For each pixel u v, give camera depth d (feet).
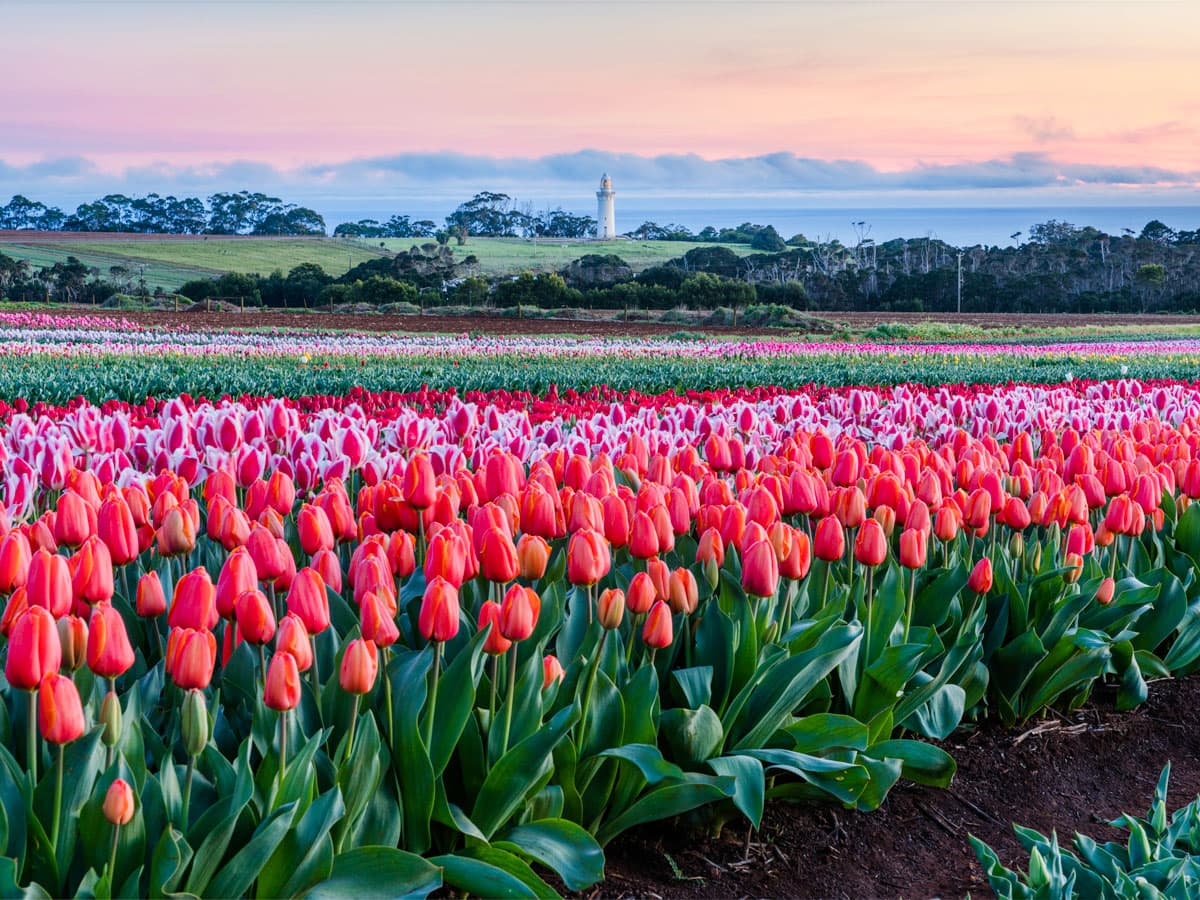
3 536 11.48
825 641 11.62
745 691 11.43
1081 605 14.70
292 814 8.12
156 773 9.23
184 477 16.42
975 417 27.68
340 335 160.15
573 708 9.99
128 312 203.62
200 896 7.96
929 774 12.97
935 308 312.29
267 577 10.32
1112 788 14.46
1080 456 17.65
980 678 14.47
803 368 74.59
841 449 17.80
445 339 149.48
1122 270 360.07
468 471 15.44
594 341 148.97
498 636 9.75
